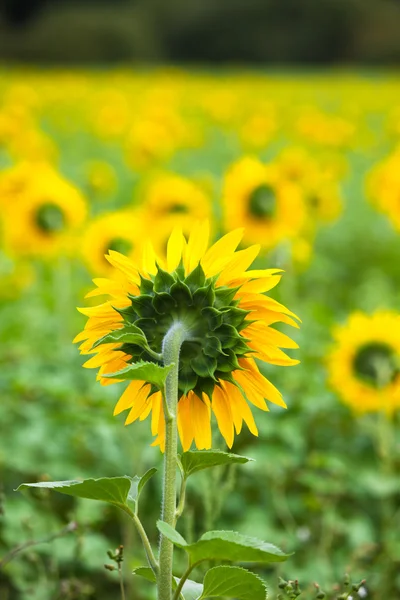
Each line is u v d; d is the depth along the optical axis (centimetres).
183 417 217
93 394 609
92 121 2483
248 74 5444
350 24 8038
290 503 547
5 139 1417
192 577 405
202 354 211
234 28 8044
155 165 1558
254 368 214
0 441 573
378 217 1464
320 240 1345
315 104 3272
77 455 566
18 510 490
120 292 216
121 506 203
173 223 666
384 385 539
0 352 723
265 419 579
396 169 825
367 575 484
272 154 2189
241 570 194
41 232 741
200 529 509
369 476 554
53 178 745
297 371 668
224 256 214
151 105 2647
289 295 871
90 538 480
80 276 1009
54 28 7275
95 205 1356
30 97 2517
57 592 435
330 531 501
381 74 5694
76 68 6288
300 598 423
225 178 761
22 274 947
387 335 541
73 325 801
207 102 2625
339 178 1373
